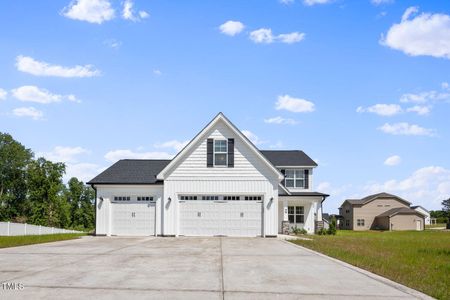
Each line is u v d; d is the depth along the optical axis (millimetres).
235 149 26312
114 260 13492
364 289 9250
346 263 13461
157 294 8430
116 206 26812
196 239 23531
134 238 24359
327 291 8984
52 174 54625
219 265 12586
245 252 16406
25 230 33750
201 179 26219
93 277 10203
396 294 8789
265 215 25859
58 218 54750
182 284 9461
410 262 14117
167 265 12453
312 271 11656
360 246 20234
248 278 10352
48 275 10422
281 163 35562
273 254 15781
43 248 17406
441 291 9125
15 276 10242
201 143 26453
